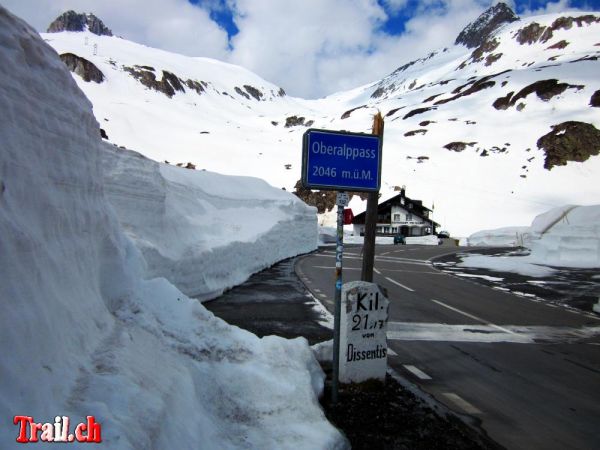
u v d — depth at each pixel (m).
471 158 106.00
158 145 122.56
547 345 8.71
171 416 3.29
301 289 14.13
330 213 86.75
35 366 2.71
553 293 16.00
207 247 12.54
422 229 74.38
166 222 11.35
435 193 91.69
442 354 7.78
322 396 5.39
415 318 10.64
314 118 183.38
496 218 82.94
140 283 5.57
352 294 5.65
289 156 115.88
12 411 2.32
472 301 13.53
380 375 5.78
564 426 5.05
